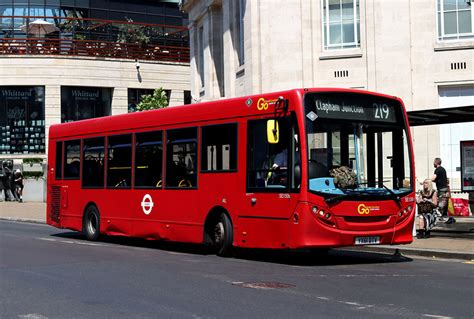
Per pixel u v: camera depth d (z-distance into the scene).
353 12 25.83
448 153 24.23
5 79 50.53
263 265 12.91
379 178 13.20
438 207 19.14
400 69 24.88
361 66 25.47
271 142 12.77
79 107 52.22
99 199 18.05
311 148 12.51
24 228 23.95
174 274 11.45
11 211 33.34
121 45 53.66
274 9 26.52
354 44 25.83
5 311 8.30
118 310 8.32
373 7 25.27
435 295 9.42
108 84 52.44
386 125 13.44
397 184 13.38
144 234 16.31
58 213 19.83
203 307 8.48
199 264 12.98
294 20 26.25
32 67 50.78
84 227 18.62
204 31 34.59
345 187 12.63
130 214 16.84
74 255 14.57
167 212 15.62
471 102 24.44
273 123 12.79
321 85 25.92
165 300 8.98
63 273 11.57
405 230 13.32
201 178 14.70
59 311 8.28
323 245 12.34
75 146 19.23
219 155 14.28
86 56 51.94
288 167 12.68
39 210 34.00
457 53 24.30
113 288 9.96
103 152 18.02
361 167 13.03
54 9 55.09
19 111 51.03
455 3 24.50
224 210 14.18
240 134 13.78
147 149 16.42
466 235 17.12
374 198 12.85
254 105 13.53
